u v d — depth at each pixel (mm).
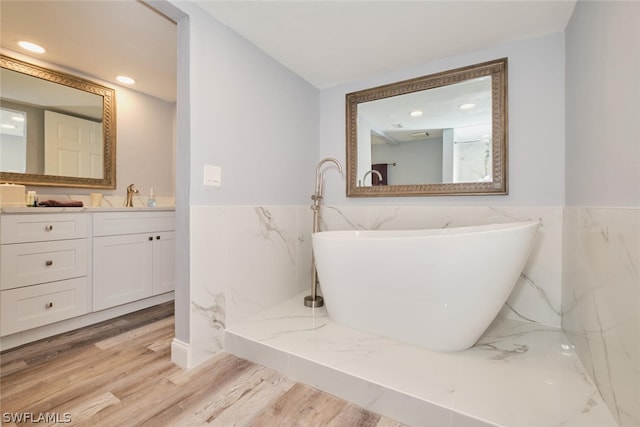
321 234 1930
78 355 1573
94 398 1222
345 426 1084
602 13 1166
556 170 1749
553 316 1752
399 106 2248
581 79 1424
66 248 1810
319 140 2615
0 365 1467
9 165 2016
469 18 1617
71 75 2312
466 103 2016
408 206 2213
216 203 1620
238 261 1771
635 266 876
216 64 1614
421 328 1453
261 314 1920
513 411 1017
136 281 2197
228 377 1394
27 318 1654
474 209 1982
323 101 2598
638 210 861
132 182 2750
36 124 2143
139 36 1882
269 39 1828
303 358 1354
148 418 1109
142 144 2832
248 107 1839
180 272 1504
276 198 2098
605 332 1081
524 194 1841
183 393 1264
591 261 1246
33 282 1676
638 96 881
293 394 1270
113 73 2408
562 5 1501
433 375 1224
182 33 1487
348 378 1228
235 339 1614
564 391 1128
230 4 1498
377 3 1498
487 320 1416
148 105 2881
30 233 1664
